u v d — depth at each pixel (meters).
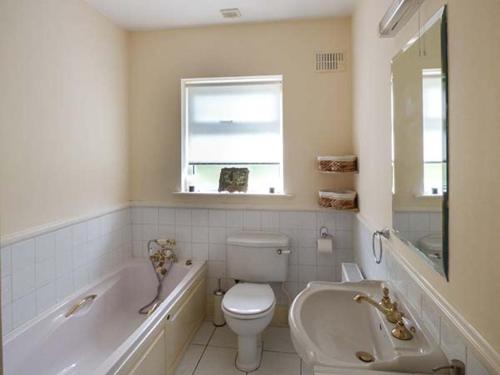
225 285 2.74
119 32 2.64
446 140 0.94
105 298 2.32
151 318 1.81
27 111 1.74
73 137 2.11
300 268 2.64
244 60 2.64
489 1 0.73
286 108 2.62
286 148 2.62
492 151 0.73
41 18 1.83
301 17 2.52
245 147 2.77
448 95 0.93
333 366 0.94
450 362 0.92
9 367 1.61
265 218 2.67
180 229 2.78
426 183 1.09
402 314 1.18
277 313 2.68
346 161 2.33
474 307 0.81
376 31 1.74
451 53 0.91
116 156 2.61
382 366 0.93
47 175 1.89
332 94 2.56
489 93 0.73
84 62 2.21
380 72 1.67
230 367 2.11
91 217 2.28
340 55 2.54
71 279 2.10
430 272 1.08
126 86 2.75
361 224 2.22
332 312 1.45
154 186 2.80
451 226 0.93
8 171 1.63
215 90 2.79
